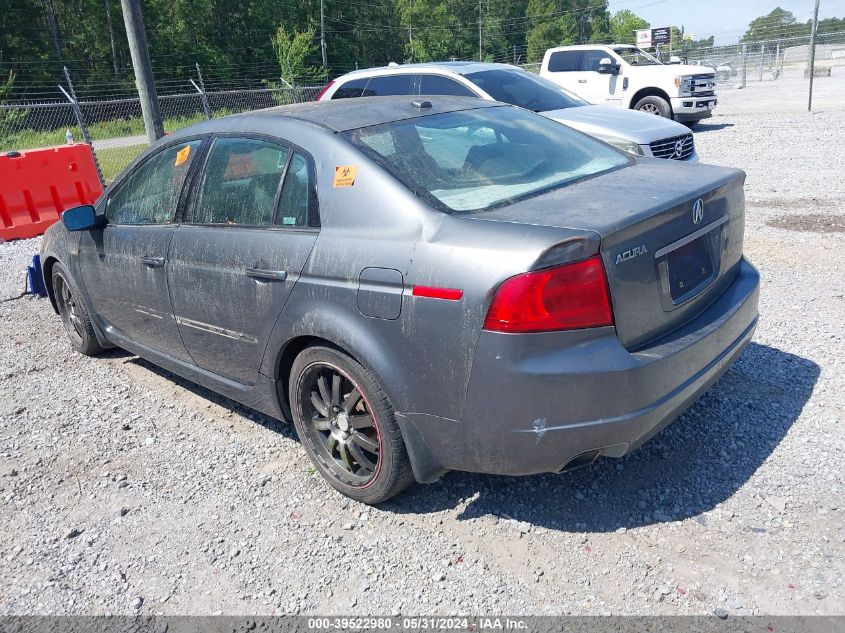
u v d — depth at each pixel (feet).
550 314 8.49
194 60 182.09
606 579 9.09
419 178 10.23
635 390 8.87
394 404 9.75
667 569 9.17
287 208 11.12
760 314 16.76
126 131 86.79
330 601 9.12
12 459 13.15
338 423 10.98
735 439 11.85
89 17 175.11
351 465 11.12
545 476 11.35
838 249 21.16
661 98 49.39
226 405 14.89
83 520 11.18
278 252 10.93
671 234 9.67
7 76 152.25
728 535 9.68
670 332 9.83
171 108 76.23
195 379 13.89
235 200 12.05
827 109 58.03
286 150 11.35
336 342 10.14
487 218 9.30
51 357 18.07
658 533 9.85
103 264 14.99
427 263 9.17
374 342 9.73
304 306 10.55
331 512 10.96
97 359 17.79
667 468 11.27
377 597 9.12
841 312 16.57
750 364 14.30
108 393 15.76
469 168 10.82
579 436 8.82
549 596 8.90
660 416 9.31
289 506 11.19
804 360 14.33
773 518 9.92
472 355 8.84
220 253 11.87
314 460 11.47
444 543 10.04
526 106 27.22
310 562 9.87
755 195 29.19
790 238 22.59
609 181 10.87
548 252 8.41
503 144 11.85
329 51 221.05
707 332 9.92
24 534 10.93
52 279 18.01
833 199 27.43
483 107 13.29
